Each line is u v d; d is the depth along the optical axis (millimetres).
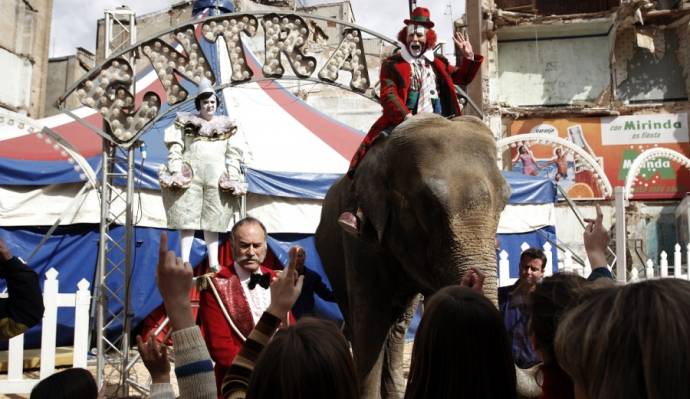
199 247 10414
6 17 22844
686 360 1105
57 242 10227
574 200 22078
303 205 11391
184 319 2234
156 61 6777
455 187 3711
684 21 22641
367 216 4441
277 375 1610
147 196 10344
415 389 1809
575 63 23828
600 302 1362
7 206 10070
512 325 4664
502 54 24156
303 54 7160
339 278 5961
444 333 1766
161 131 11445
